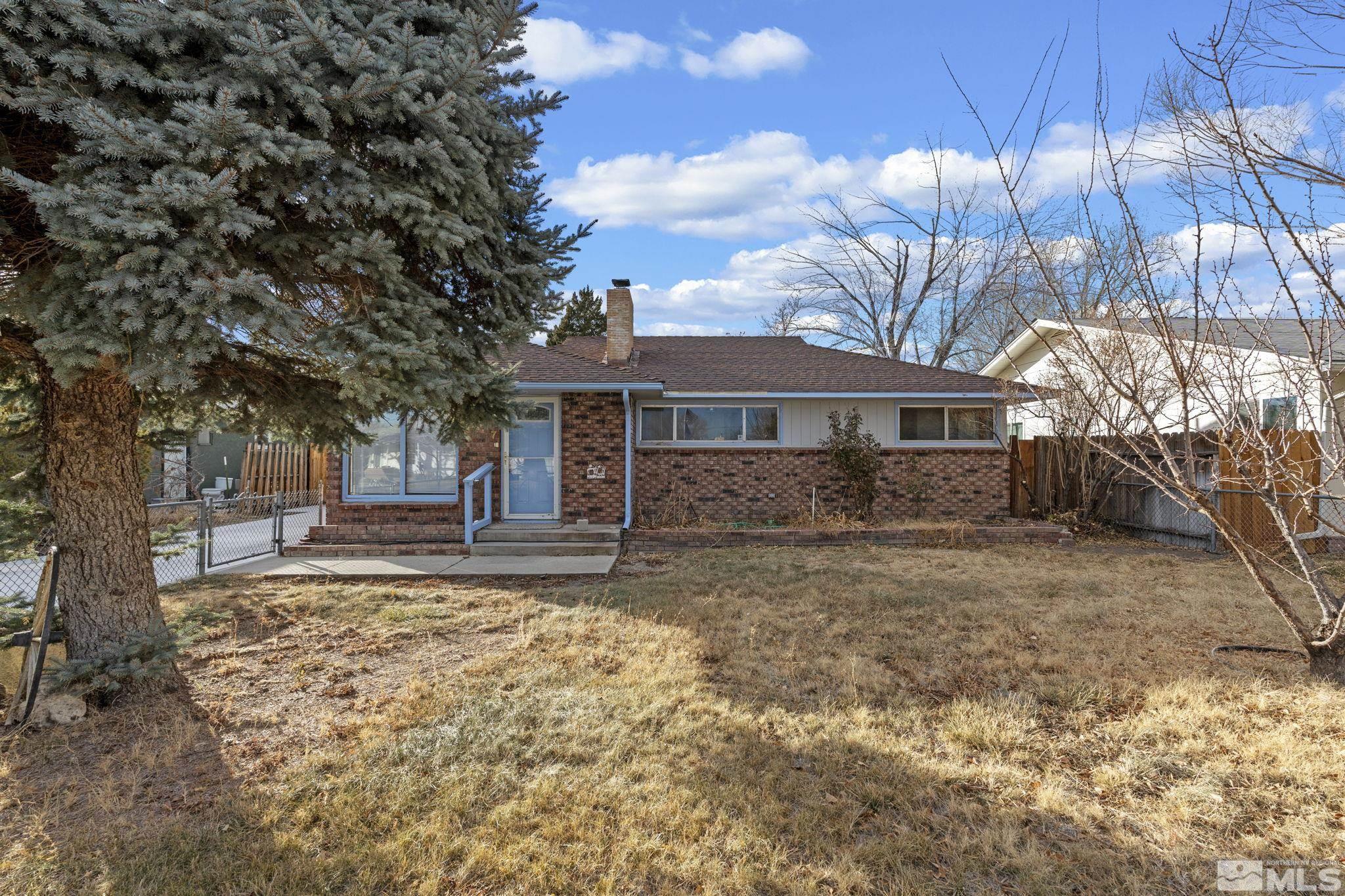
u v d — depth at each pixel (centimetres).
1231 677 464
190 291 353
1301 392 470
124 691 444
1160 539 1155
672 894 264
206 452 1917
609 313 1379
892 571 873
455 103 452
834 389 1269
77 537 442
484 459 1155
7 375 492
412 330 461
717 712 421
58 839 299
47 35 342
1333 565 923
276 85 388
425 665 520
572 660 521
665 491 1295
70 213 319
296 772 354
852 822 307
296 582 844
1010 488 1353
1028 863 279
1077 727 400
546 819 311
